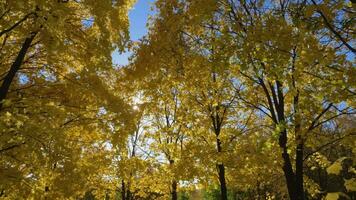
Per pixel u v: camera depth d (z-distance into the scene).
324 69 5.61
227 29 6.40
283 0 7.76
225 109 10.26
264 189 23.80
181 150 9.59
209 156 9.13
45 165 6.57
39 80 7.85
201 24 8.37
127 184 14.18
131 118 7.74
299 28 5.34
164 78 9.95
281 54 5.50
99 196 12.35
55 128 6.29
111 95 7.67
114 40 7.66
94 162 8.36
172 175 10.15
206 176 9.59
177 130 10.83
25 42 6.82
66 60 7.98
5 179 5.61
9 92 7.27
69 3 7.55
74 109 7.67
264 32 5.51
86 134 8.32
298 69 5.68
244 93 9.50
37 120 6.45
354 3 4.94
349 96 5.39
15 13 6.36
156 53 9.39
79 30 7.67
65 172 6.88
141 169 11.65
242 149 8.89
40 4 5.53
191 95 10.26
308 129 7.36
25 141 5.92
